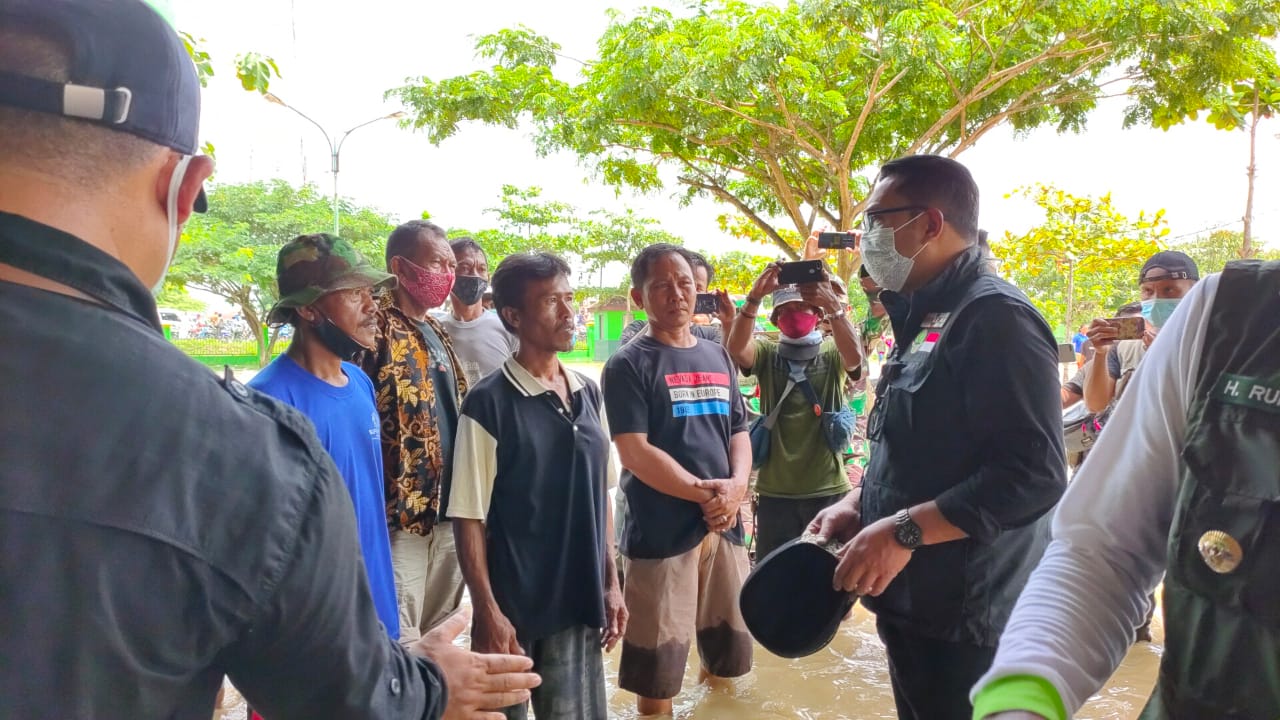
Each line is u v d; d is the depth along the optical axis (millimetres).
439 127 10594
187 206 973
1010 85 9820
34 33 800
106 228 860
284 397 2270
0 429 736
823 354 3895
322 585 916
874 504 2076
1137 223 13844
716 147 10953
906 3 8352
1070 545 1132
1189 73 8789
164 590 795
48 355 774
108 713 768
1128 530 1098
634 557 3264
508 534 2590
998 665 1029
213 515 832
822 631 2086
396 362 3014
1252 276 1016
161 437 812
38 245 800
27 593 723
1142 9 8188
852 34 8945
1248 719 905
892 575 1830
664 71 8664
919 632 1940
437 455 3082
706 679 3758
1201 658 950
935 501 1802
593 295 25125
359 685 983
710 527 3186
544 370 2752
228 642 869
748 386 4785
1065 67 9625
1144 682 3625
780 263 3787
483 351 3998
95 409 780
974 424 1821
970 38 9055
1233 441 948
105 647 757
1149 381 1112
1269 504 901
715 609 3568
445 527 3301
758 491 3959
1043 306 16391
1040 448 1737
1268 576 888
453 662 1250
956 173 2031
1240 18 8336
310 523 907
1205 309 1048
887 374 2090
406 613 2943
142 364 826
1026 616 1083
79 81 804
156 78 861
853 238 3889
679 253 3387
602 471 2752
